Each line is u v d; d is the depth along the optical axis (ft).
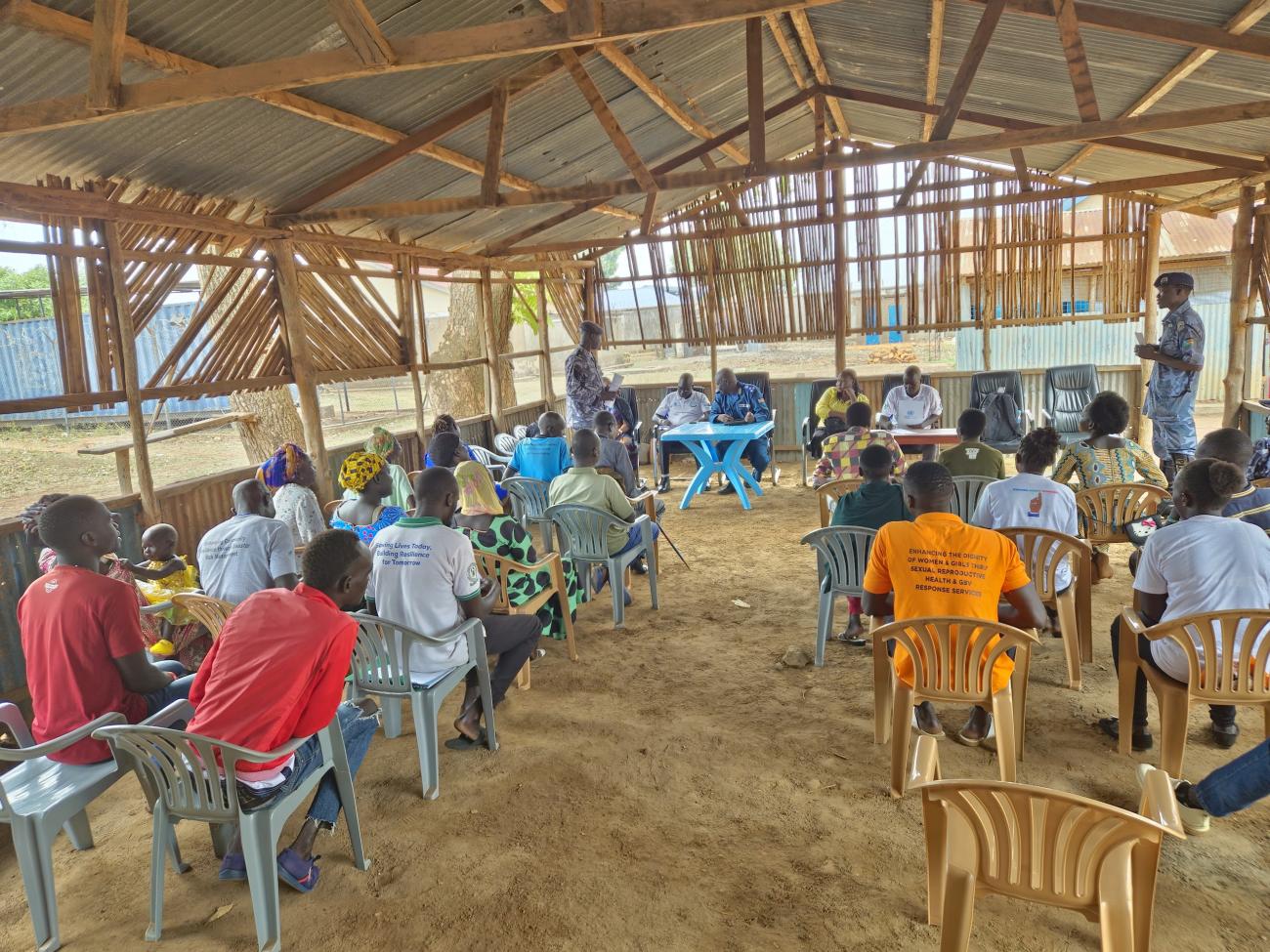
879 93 24.97
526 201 17.66
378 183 19.92
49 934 7.76
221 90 10.09
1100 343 38.17
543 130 20.49
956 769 9.90
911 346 66.90
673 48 18.75
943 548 9.14
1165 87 17.15
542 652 14.47
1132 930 5.43
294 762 7.86
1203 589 8.70
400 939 7.66
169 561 12.91
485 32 9.87
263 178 16.85
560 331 86.53
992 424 27.09
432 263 26.35
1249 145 20.65
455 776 10.50
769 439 28.12
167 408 51.24
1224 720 10.02
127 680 8.31
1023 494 11.95
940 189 30.30
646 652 14.32
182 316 45.78
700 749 10.87
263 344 18.90
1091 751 10.23
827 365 64.49
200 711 7.48
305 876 8.29
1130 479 13.88
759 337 33.24
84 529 8.44
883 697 10.60
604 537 15.11
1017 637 8.50
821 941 7.34
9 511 30.04
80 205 13.89
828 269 31.55
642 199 30.12
